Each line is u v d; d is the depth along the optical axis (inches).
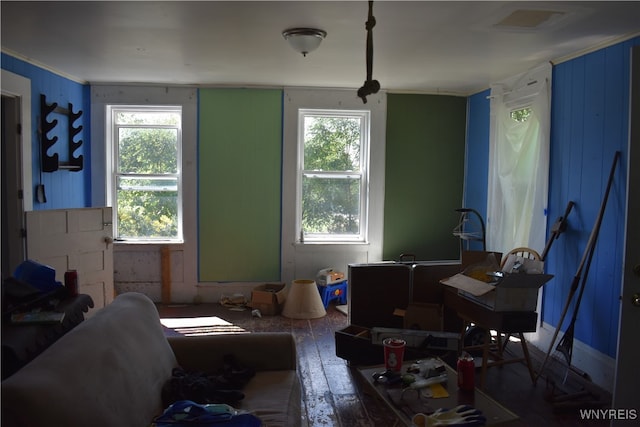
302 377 129.3
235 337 95.6
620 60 121.6
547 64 149.0
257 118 197.3
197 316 181.9
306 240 204.7
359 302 145.9
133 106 194.9
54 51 143.3
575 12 105.0
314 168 203.8
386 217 204.5
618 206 120.7
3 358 68.2
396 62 152.9
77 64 160.4
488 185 182.2
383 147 201.9
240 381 87.1
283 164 199.3
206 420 68.4
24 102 147.6
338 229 206.7
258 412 76.5
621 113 120.5
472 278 122.4
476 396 81.8
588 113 132.3
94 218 164.7
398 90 199.9
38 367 59.3
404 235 205.9
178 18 112.3
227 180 198.5
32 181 153.5
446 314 144.6
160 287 199.5
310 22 113.8
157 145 199.0
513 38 125.0
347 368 135.2
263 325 171.9
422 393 82.4
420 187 205.3
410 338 114.4
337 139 204.1
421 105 202.4
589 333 130.6
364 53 141.5
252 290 191.6
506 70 161.3
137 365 74.4
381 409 111.9
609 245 123.5
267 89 196.2
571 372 132.3
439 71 164.7
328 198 205.3
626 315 91.3
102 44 135.3
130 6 104.5
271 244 201.8
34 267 95.5
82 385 61.0
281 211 200.8
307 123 202.2
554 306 146.2
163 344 87.4
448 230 208.2
